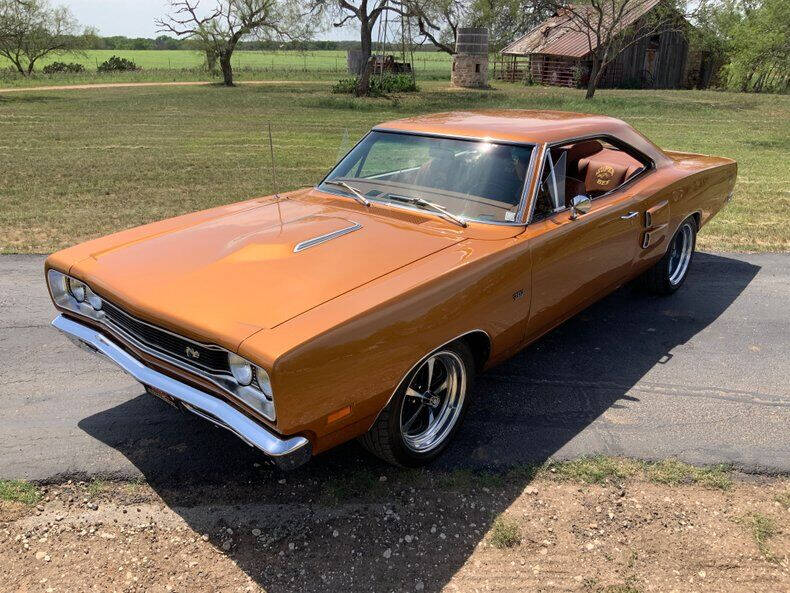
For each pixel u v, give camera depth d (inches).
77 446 133.3
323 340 97.7
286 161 538.0
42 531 110.2
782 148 612.1
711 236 300.7
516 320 138.0
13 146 609.3
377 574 102.9
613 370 170.2
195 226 141.2
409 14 1519.4
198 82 1941.4
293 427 98.0
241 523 113.0
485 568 104.4
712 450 135.5
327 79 2156.7
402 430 120.8
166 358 111.7
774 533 113.1
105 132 733.3
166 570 102.8
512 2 1895.9
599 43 1295.5
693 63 1820.9
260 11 1764.3
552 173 149.9
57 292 133.9
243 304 105.3
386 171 159.3
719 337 190.7
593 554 107.8
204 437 137.5
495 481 125.0
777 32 1485.0
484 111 186.2
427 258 123.3
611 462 131.1
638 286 222.8
